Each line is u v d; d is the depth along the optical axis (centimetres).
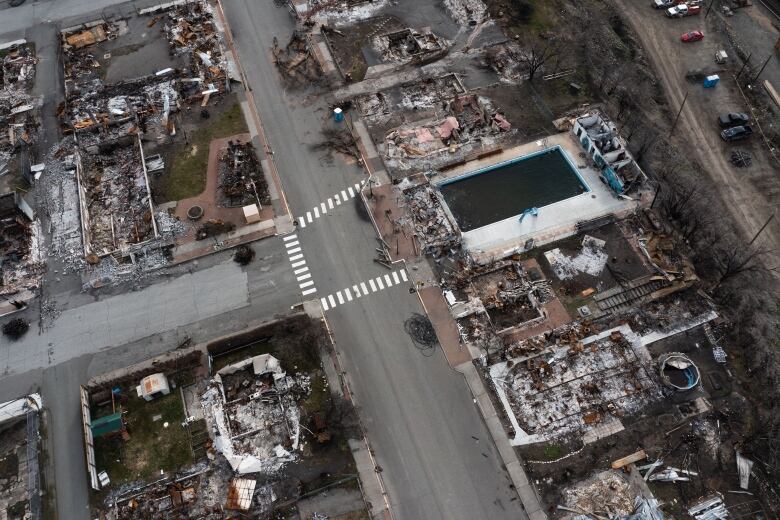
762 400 5669
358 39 8750
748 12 9088
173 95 8181
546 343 6044
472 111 7931
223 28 8975
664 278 6372
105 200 7250
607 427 5578
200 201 7144
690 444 5459
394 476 5372
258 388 5847
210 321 6262
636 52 8631
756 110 7919
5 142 7825
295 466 5425
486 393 5775
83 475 5412
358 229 6888
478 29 8850
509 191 7225
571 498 5231
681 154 7475
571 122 7731
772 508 5150
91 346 6131
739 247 6619
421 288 6438
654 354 5966
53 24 9162
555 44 8644
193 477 5381
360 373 5916
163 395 5791
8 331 6212
